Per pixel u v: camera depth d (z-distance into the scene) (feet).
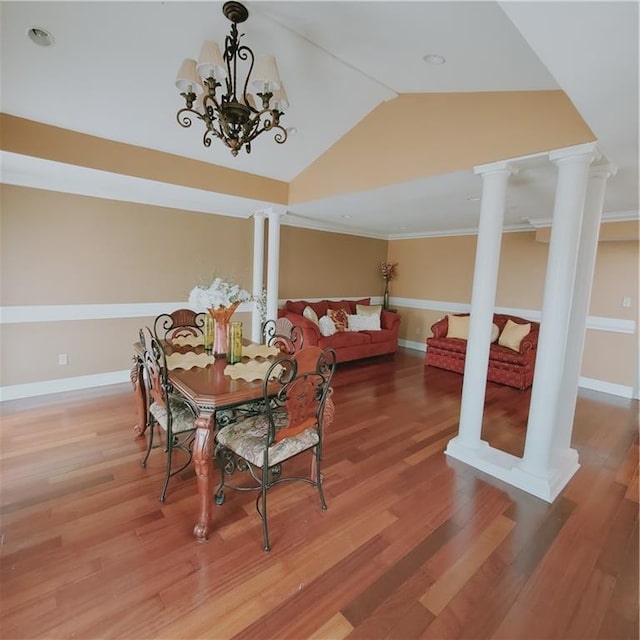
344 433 10.27
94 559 5.52
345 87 9.13
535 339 14.85
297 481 7.86
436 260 21.13
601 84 4.72
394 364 18.31
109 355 13.23
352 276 21.83
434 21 5.74
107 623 4.57
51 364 12.12
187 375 7.02
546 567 5.74
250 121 6.04
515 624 4.78
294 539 6.13
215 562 5.57
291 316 16.49
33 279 11.51
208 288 8.16
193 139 10.48
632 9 3.33
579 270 8.30
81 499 6.89
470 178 9.22
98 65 7.54
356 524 6.56
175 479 7.64
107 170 10.02
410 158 9.56
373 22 6.23
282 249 18.34
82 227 12.21
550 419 7.64
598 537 6.46
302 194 13.17
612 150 7.00
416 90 9.08
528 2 3.35
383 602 5.02
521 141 7.63
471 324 8.81
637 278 14.21
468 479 8.16
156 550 5.75
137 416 10.57
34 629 4.46
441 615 4.86
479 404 8.86
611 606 5.08
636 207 12.27
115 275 13.05
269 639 4.47
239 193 12.73
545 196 11.05
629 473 8.69
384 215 15.70
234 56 6.43
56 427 9.75
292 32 7.05
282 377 6.83
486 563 5.78
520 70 6.78
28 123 8.76
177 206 14.21
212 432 5.96
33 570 5.28
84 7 6.39
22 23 6.52
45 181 11.34
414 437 10.14
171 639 4.42
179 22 6.83
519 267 17.71
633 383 14.38
